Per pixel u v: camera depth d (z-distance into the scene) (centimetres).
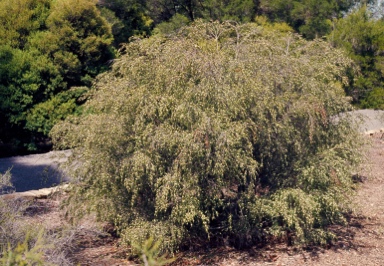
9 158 1312
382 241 685
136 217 611
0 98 1347
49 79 1416
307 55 693
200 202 585
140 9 1884
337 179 631
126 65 631
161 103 567
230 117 582
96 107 629
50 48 1408
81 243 683
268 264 605
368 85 2028
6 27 1414
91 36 1470
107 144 601
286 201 606
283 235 660
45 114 1398
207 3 1830
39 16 1458
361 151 711
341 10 2394
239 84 589
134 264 604
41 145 1488
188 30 673
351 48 2025
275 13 1923
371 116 1827
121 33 1839
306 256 630
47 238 504
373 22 2073
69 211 669
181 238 600
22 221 542
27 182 1050
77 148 650
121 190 625
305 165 630
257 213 614
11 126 1384
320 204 611
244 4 1819
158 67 594
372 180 997
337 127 672
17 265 364
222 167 558
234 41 684
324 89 655
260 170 645
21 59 1366
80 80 1473
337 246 665
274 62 644
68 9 1434
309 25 1945
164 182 568
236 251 650
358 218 791
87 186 638
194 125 562
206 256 634
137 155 565
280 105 605
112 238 705
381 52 2044
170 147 561
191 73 587
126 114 598
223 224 639
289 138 630
